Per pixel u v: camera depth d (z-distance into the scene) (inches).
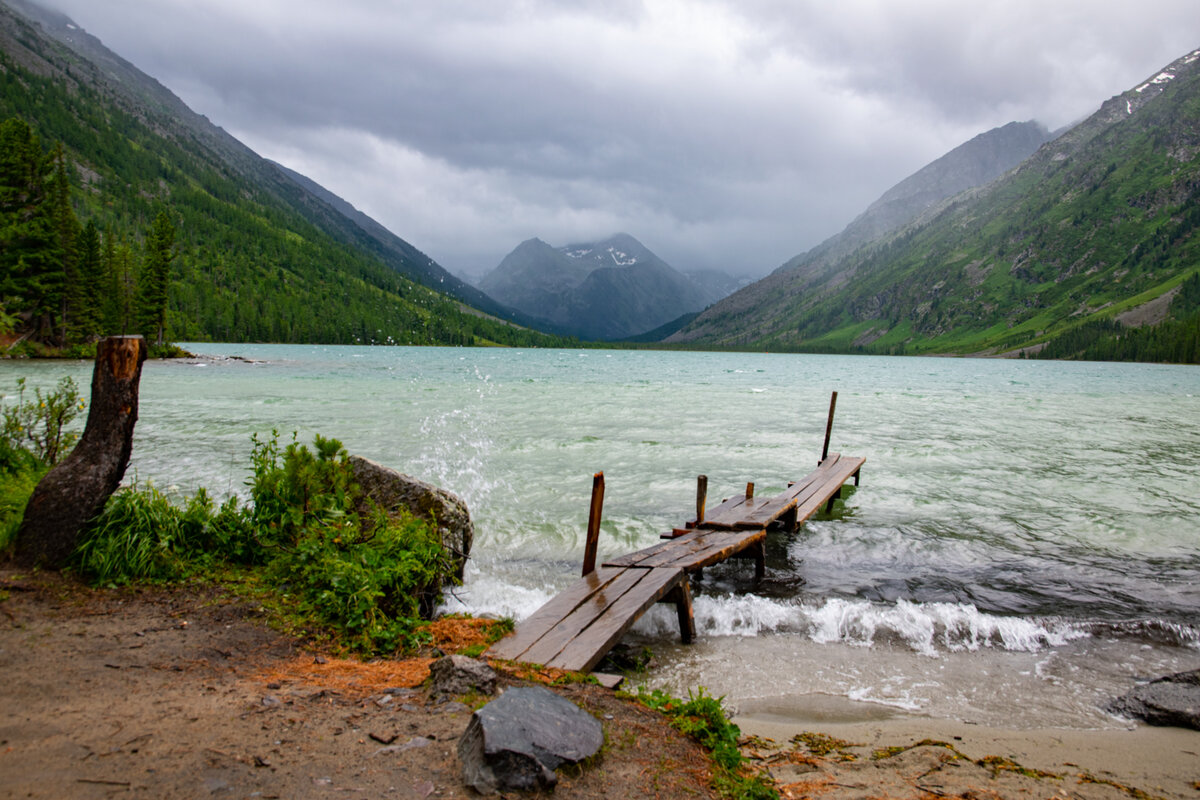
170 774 145.7
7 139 2534.5
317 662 238.4
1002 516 599.2
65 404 456.1
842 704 270.1
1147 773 215.2
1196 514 602.2
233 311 6993.1
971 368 5654.5
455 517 388.8
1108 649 335.9
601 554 464.8
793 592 417.7
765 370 4256.9
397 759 165.2
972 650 331.9
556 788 158.7
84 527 284.8
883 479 759.7
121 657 212.8
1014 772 211.6
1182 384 3078.2
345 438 894.4
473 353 6673.2
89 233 3046.3
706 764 187.0
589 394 1835.6
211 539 326.3
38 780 137.1
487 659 248.7
